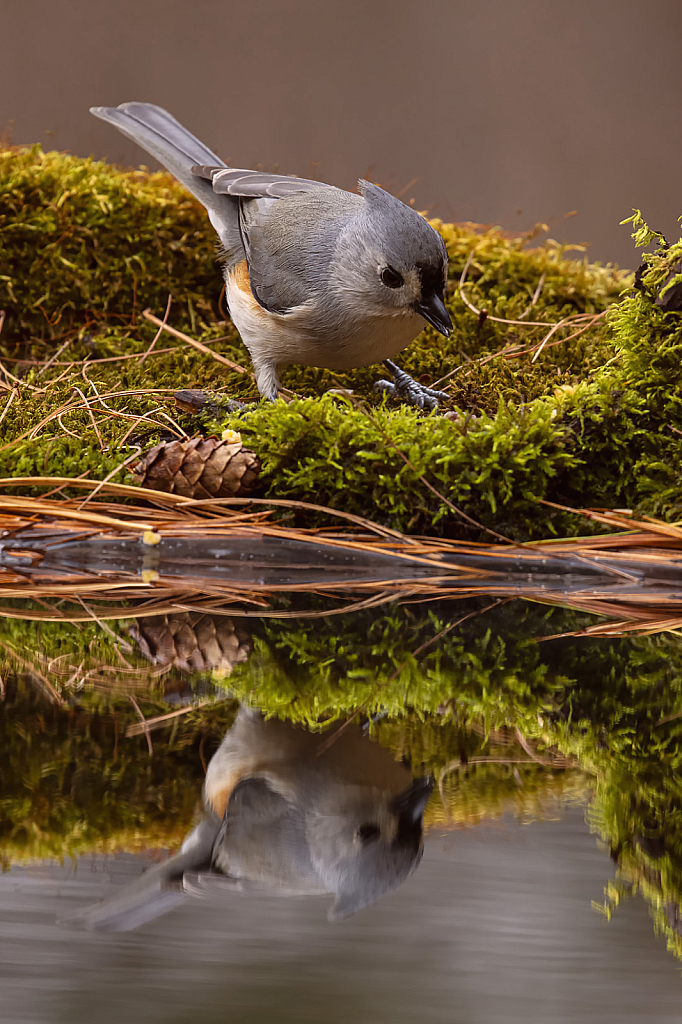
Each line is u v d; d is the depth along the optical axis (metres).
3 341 9.85
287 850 2.57
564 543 6.44
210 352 9.11
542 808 2.81
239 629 4.95
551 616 5.36
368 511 6.88
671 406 6.97
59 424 7.34
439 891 2.38
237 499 6.69
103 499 6.73
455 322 9.66
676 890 2.39
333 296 7.37
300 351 7.79
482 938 2.21
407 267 7.06
